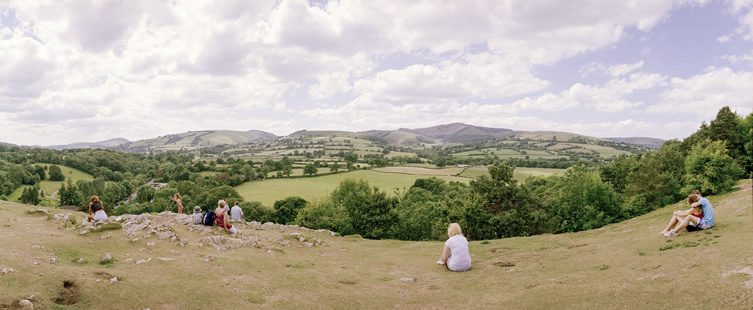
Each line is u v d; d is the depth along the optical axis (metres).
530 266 17.94
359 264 19.45
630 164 84.12
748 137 57.97
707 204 18.47
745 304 9.58
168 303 11.71
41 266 12.70
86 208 103.62
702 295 10.59
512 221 51.66
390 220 56.88
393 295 14.25
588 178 58.91
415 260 20.81
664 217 27.27
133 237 18.31
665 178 57.00
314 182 137.50
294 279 15.55
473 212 50.94
